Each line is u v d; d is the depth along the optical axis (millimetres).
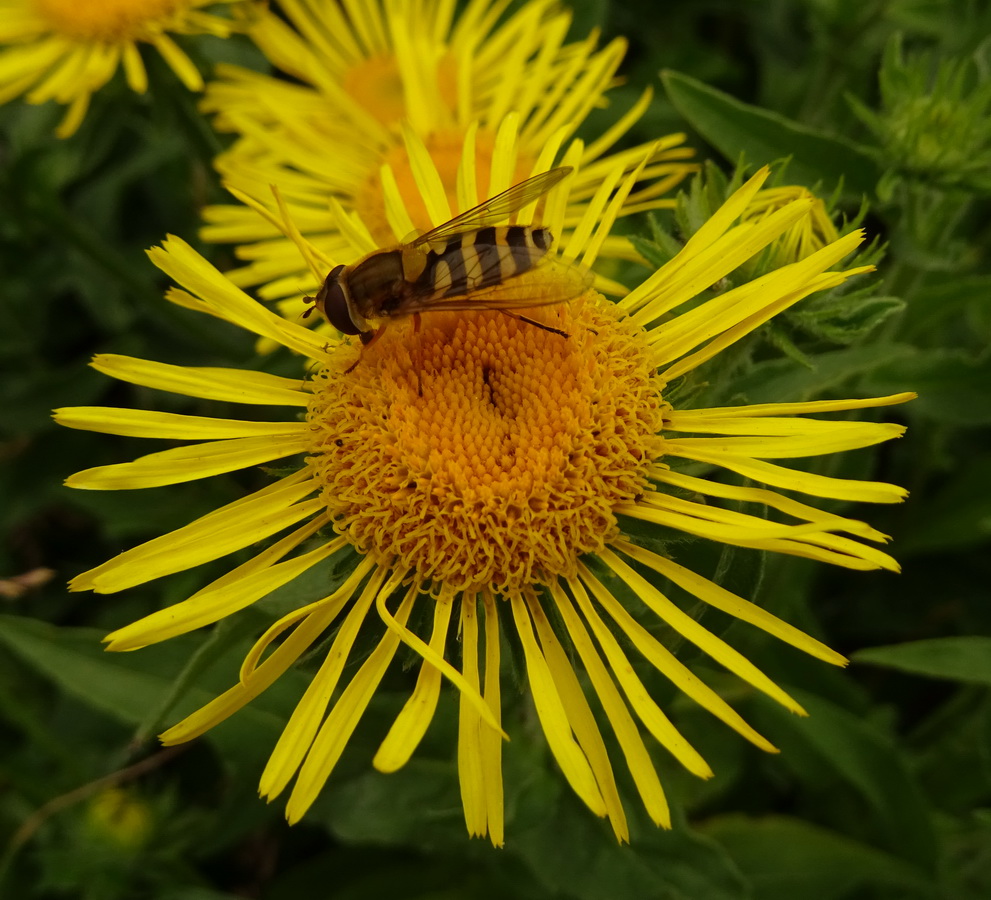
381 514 51
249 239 79
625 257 67
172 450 53
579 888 62
